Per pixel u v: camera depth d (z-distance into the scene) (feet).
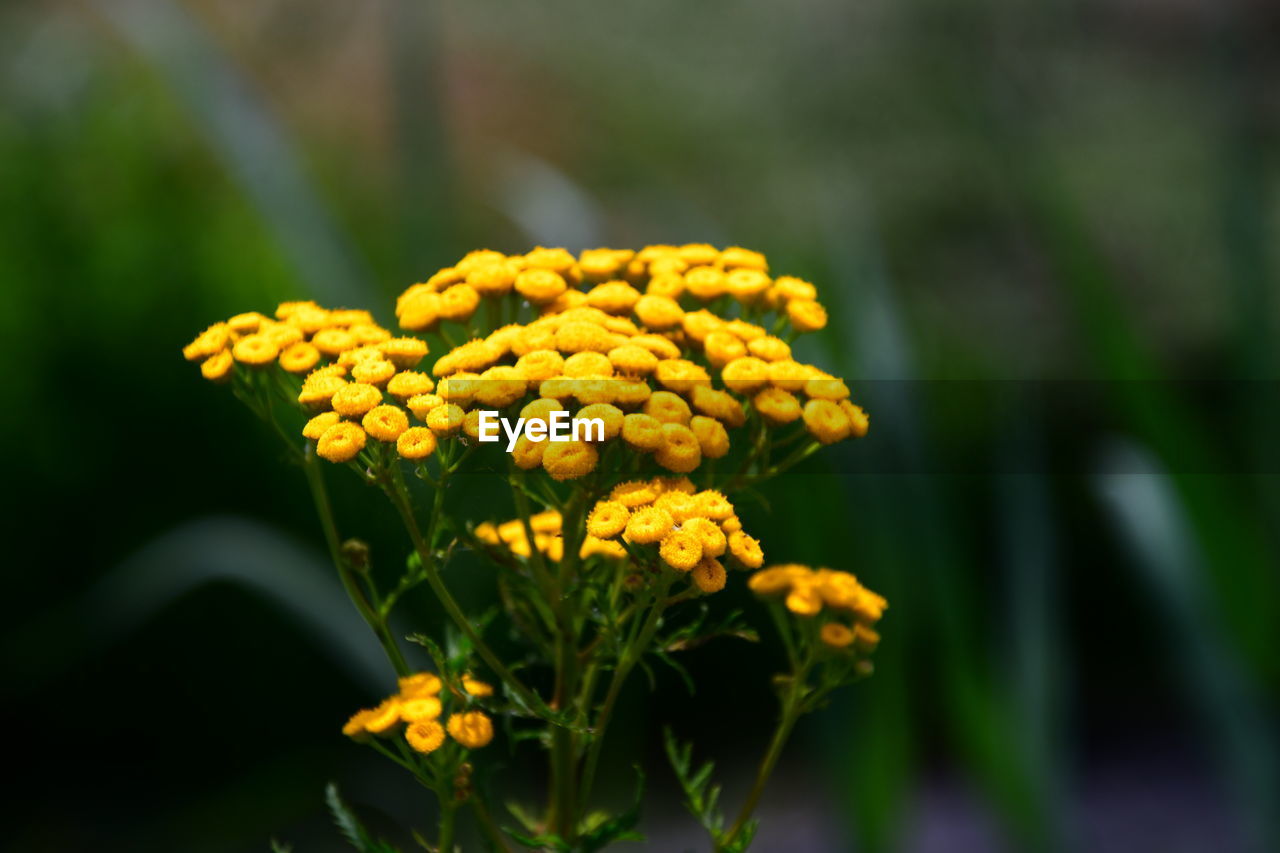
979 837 13.37
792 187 21.27
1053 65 22.91
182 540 9.42
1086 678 17.60
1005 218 19.31
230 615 14.65
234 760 14.79
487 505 6.15
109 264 15.33
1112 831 14.26
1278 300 11.44
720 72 25.08
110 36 19.45
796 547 8.14
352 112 22.50
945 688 8.05
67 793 14.42
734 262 4.83
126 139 16.93
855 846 7.79
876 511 7.80
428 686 4.18
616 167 22.94
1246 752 7.40
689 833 13.80
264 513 13.66
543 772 12.48
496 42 26.32
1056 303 18.04
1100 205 19.84
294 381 4.56
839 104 22.48
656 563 3.71
